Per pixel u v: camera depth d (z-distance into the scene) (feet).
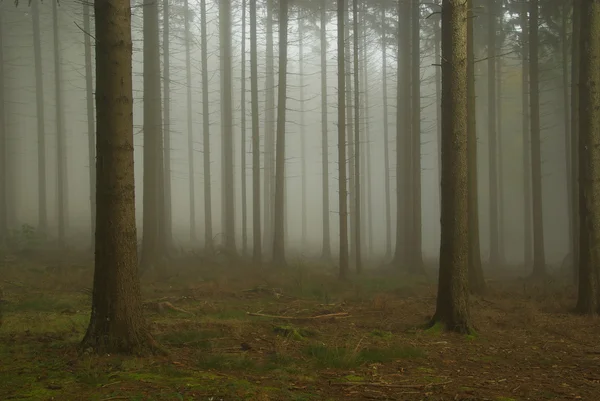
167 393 18.43
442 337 31.37
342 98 61.67
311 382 21.24
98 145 23.72
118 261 23.53
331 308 40.75
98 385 19.20
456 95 33.01
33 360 22.41
